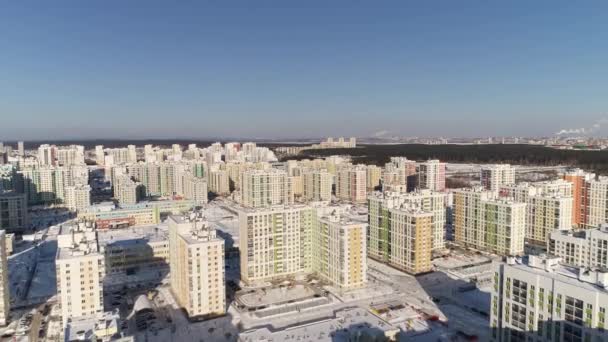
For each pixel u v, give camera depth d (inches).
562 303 5767.7
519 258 6973.4
